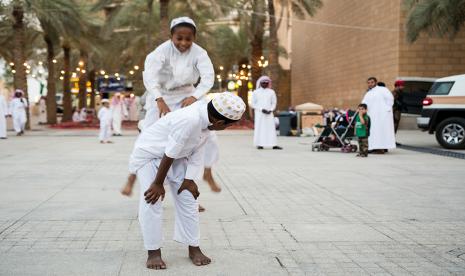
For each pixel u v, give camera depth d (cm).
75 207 622
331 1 3553
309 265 405
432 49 2494
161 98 526
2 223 538
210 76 535
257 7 2728
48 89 3148
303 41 4334
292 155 1287
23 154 1284
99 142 1745
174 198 414
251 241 475
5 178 863
